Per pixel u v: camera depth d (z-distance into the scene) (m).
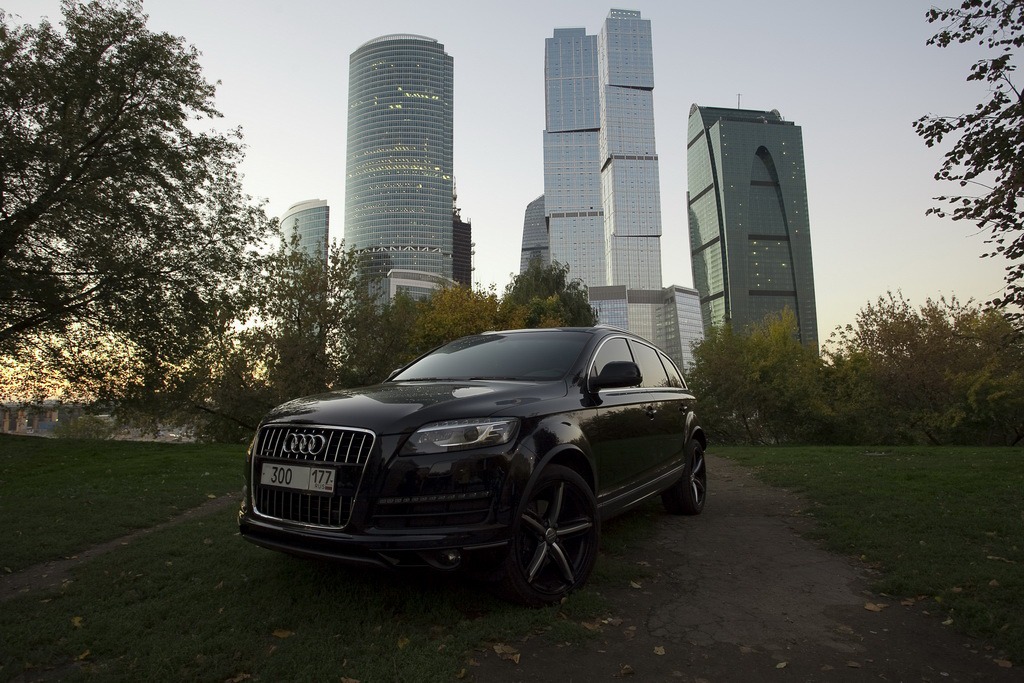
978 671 2.58
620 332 5.02
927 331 26.22
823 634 2.99
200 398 24.44
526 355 4.32
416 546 2.73
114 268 15.38
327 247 25.62
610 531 5.09
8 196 14.98
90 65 16.50
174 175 17.34
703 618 3.20
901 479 7.72
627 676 2.52
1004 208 7.71
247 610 3.16
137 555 4.29
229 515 5.84
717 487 7.92
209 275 17.72
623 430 4.27
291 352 23.80
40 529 5.19
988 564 3.95
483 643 2.75
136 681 2.44
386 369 26.38
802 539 4.88
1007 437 27.52
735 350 35.59
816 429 31.14
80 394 18.25
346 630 2.90
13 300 15.14
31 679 2.48
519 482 3.03
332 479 2.92
